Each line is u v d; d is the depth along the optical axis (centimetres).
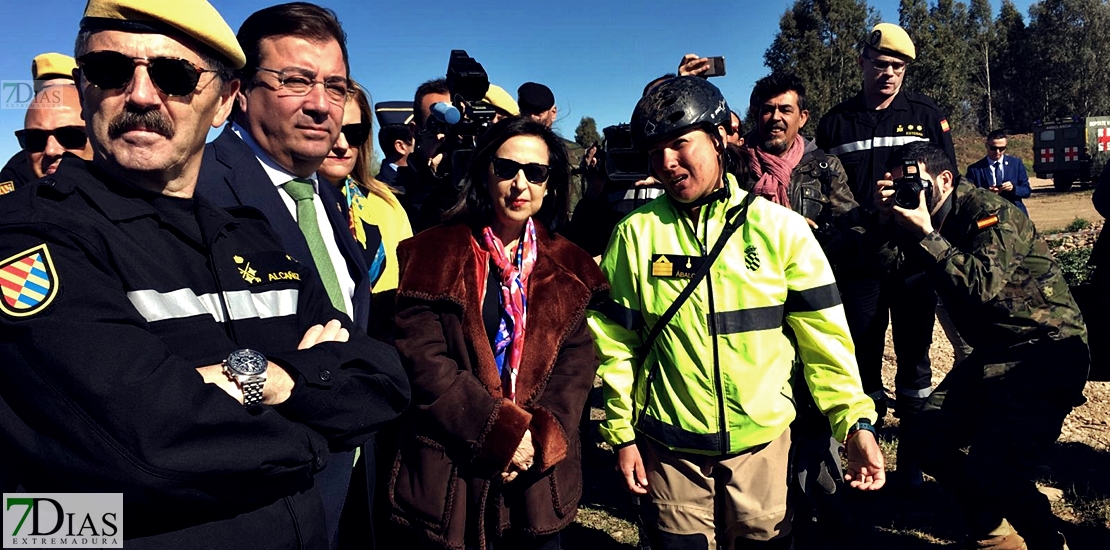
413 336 233
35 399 119
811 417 286
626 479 262
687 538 255
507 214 243
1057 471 417
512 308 245
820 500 345
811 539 355
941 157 304
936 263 291
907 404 428
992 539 300
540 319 245
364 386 160
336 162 254
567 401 244
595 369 258
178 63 141
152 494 122
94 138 142
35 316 118
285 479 141
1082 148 2428
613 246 265
